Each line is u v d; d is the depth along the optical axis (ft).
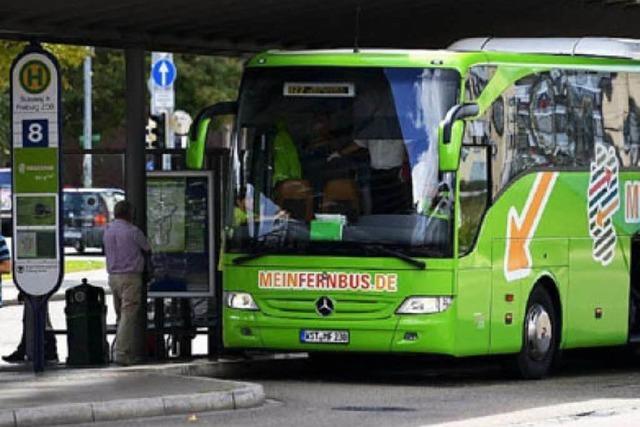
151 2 104.94
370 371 122.42
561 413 90.12
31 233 106.01
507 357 113.09
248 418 87.35
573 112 116.37
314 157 106.01
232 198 107.45
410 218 104.17
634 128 122.62
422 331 103.55
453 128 101.71
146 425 83.97
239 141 107.55
